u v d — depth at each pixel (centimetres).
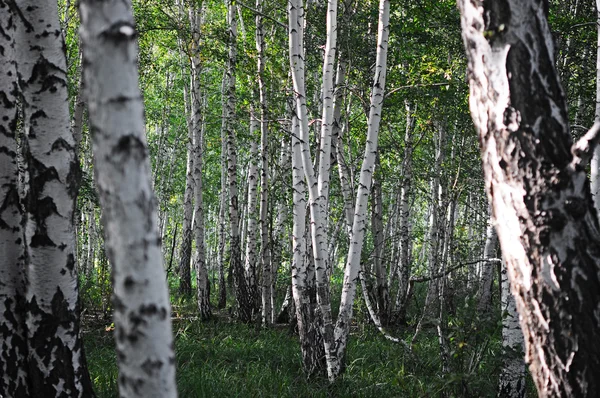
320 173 892
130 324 254
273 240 1516
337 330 882
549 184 267
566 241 265
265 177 1443
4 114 490
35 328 466
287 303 1570
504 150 278
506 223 279
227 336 1254
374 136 854
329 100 893
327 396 820
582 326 262
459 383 654
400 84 1255
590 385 259
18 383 477
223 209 2088
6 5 489
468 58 296
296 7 883
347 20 1238
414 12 1234
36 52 456
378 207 1549
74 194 474
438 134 1719
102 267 1535
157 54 2420
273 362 1034
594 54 1275
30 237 463
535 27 279
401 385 727
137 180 250
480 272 1784
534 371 278
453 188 1327
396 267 1934
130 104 250
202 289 1524
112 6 248
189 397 781
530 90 274
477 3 288
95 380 790
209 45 1634
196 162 1581
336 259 2488
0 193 486
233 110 1498
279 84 1263
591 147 262
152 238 255
